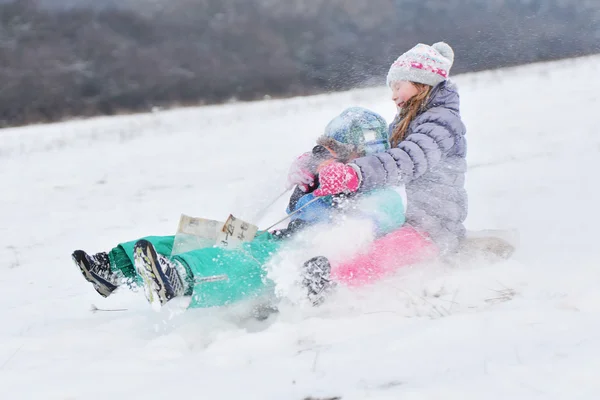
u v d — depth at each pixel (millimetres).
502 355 4438
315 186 7367
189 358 5184
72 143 29531
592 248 7652
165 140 27969
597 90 27844
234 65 51656
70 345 5848
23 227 13695
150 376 4812
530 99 27516
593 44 29750
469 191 12164
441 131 7277
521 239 8438
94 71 52094
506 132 20047
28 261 10555
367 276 6684
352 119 7402
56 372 5090
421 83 7711
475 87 34375
